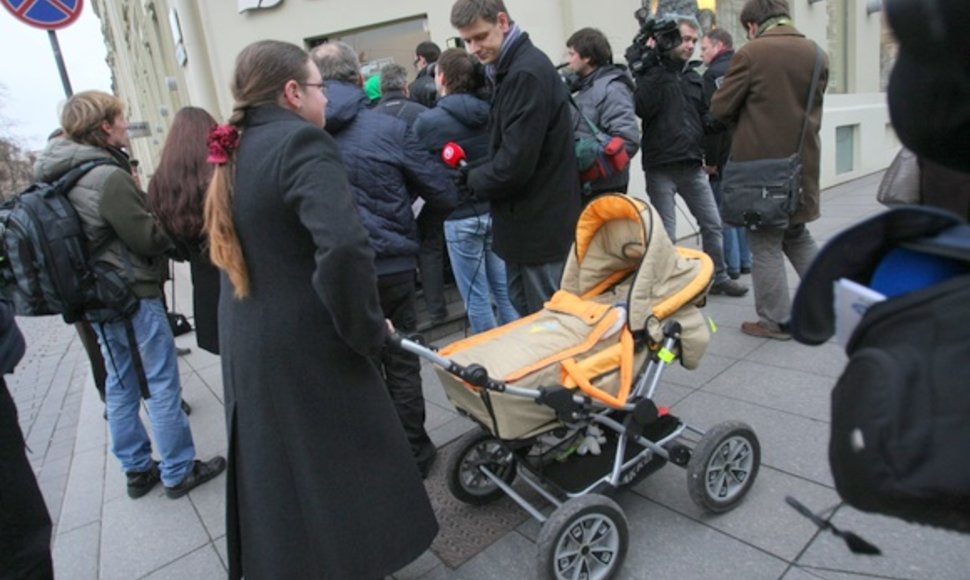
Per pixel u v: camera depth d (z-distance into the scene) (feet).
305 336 5.89
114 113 9.61
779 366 11.60
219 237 5.83
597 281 8.59
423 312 16.53
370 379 6.42
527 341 7.38
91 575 8.48
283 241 5.78
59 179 9.05
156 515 9.73
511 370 6.88
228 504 6.32
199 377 15.60
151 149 51.65
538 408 6.88
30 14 14.84
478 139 12.32
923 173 4.58
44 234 8.63
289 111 6.18
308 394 5.96
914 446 2.55
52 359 21.91
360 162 8.70
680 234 22.41
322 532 6.06
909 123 2.70
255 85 6.05
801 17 26.61
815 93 11.53
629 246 8.10
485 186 9.53
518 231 10.08
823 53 11.68
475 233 13.15
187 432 10.25
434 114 12.22
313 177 5.49
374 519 6.31
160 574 8.37
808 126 11.59
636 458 7.59
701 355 7.98
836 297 3.18
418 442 9.68
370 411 6.33
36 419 15.44
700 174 15.80
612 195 7.86
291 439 5.99
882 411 2.67
